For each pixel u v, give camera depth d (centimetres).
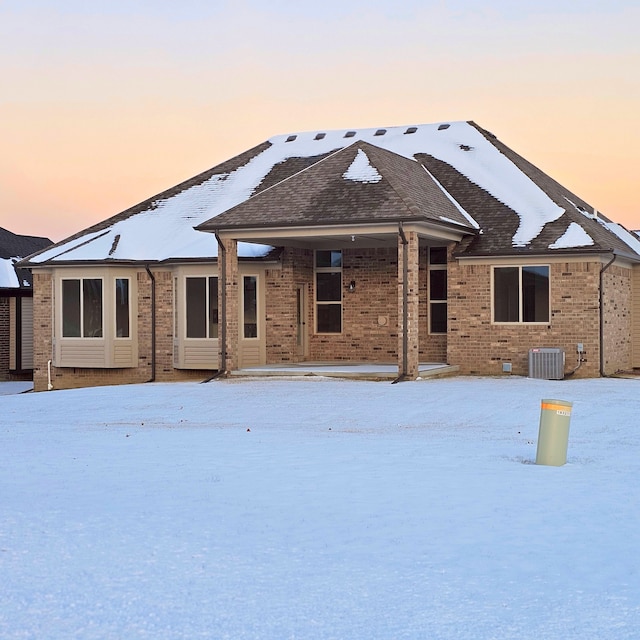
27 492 1029
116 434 1562
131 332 2953
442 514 923
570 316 2616
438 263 2881
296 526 873
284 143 3559
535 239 2672
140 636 591
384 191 2533
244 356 2848
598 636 592
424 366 2702
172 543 812
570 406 1233
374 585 696
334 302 3017
